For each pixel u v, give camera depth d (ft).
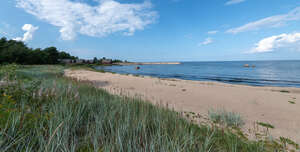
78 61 301.43
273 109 20.31
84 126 7.41
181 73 126.82
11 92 8.88
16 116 5.87
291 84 59.67
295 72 117.29
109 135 6.23
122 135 6.22
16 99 8.58
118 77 57.26
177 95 28.37
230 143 7.70
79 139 6.08
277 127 13.74
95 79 47.88
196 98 26.35
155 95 27.63
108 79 49.44
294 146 9.45
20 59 131.75
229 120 13.64
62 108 7.87
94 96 13.26
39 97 9.28
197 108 20.03
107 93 18.56
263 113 18.48
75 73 68.69
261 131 12.37
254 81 70.13
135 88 34.81
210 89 35.76
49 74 42.01
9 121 5.66
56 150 4.92
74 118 7.25
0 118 5.61
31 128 5.63
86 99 11.33
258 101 24.84
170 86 39.17
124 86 36.94
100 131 6.41
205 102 23.75
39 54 169.48
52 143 4.84
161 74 117.60
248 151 7.43
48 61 191.11
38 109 7.31
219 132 9.41
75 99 10.66
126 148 5.62
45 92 10.49
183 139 6.47
